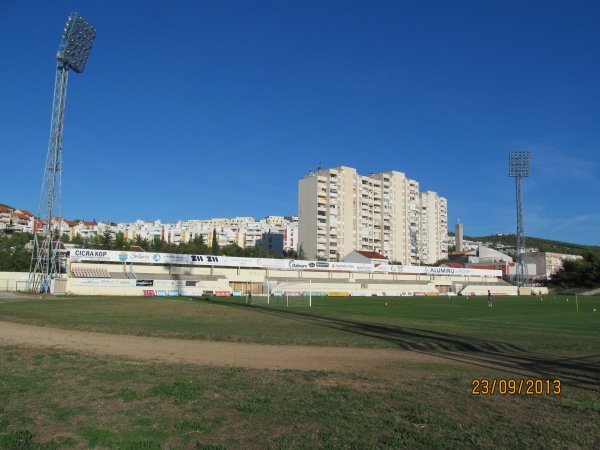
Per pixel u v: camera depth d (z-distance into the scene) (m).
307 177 153.62
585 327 33.81
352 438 8.46
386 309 53.59
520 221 117.56
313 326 31.16
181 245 148.50
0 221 182.38
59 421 9.16
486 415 10.08
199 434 8.59
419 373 14.97
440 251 187.38
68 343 20.91
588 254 127.06
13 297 59.00
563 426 9.37
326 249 149.00
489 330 30.09
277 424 9.17
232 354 18.61
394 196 168.88
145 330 26.22
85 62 70.38
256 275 93.81
